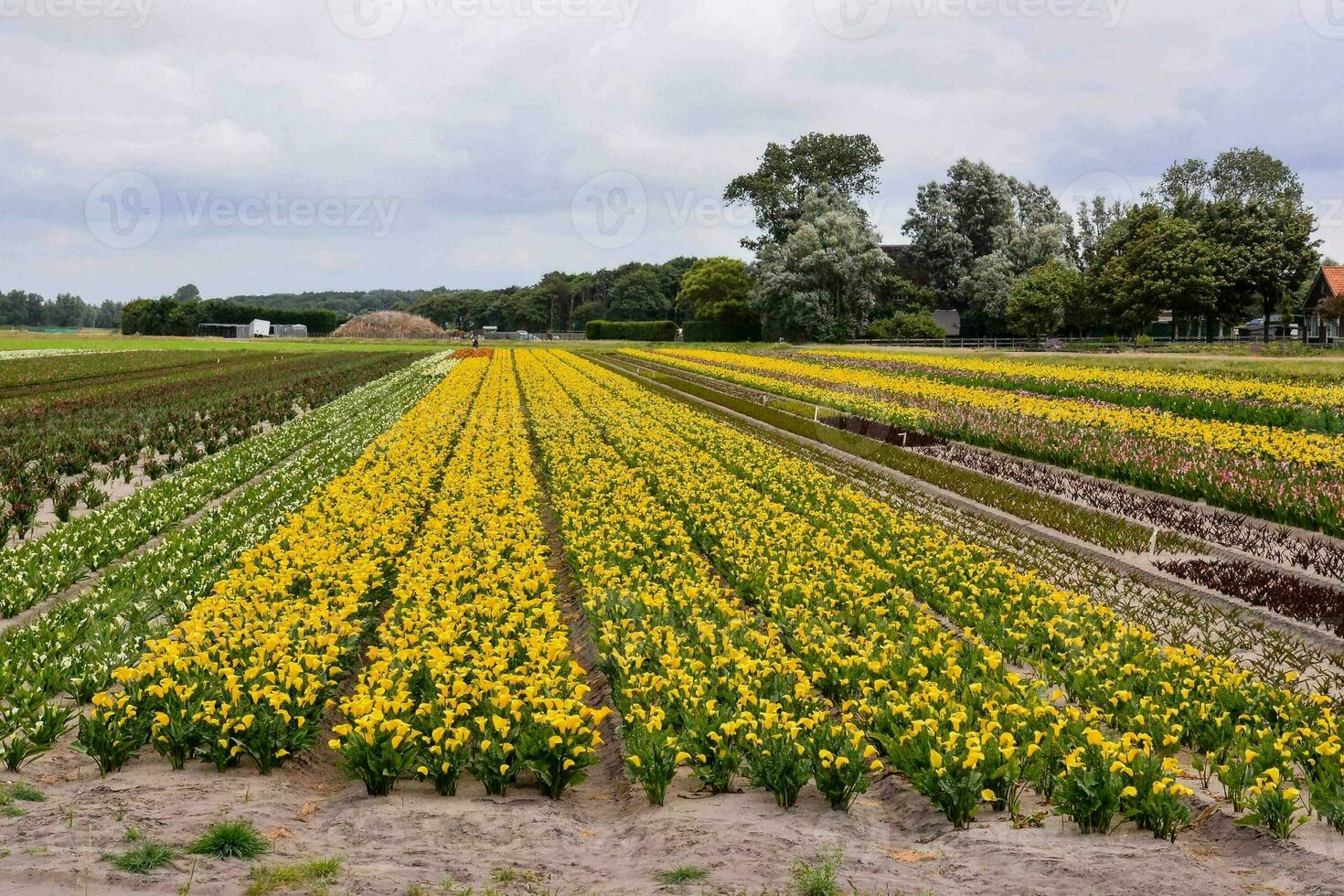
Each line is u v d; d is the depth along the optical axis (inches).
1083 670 359.3
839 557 527.2
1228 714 315.0
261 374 1908.2
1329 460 767.7
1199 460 743.1
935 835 256.8
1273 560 545.0
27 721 304.3
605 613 422.6
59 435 951.6
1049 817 266.1
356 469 792.3
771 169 3752.5
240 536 566.9
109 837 226.2
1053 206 4047.7
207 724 295.7
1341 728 308.0
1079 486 749.3
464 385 1701.5
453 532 575.5
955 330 3644.2
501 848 237.1
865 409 1198.3
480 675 316.5
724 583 531.8
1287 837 248.7
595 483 732.7
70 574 494.3
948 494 764.0
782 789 273.9
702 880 215.6
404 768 291.3
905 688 332.5
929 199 3678.6
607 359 2687.0
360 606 433.1
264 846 229.6
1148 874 220.7
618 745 329.1
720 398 1509.6
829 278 3253.0
